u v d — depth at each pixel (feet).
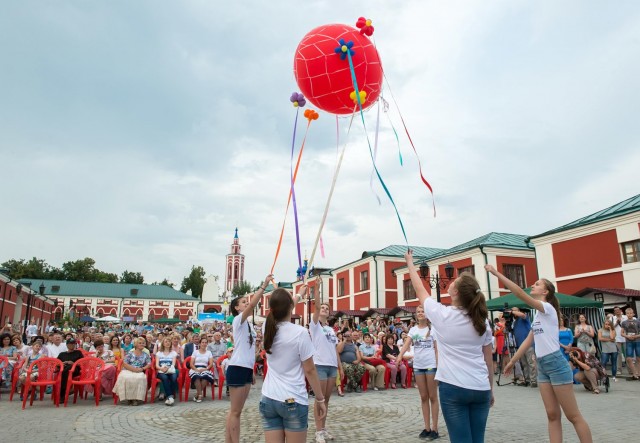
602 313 52.37
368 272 104.73
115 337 41.32
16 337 40.50
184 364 35.47
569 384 14.35
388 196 14.23
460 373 10.84
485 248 76.69
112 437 21.72
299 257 17.66
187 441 20.97
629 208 54.75
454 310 11.22
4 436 21.79
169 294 235.81
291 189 18.49
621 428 21.63
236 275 340.39
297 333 11.60
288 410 11.09
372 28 18.49
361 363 40.78
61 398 34.83
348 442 20.13
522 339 38.93
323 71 17.99
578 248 61.00
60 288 217.77
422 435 20.63
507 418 24.70
